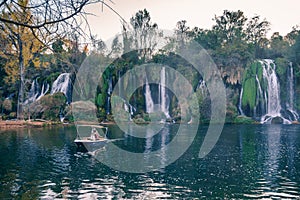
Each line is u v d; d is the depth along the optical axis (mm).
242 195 14805
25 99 48844
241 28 72688
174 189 15570
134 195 14547
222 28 71188
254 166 20672
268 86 59438
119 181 16828
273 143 31234
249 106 58156
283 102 60375
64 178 17359
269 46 72938
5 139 32406
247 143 31266
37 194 14672
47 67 48000
